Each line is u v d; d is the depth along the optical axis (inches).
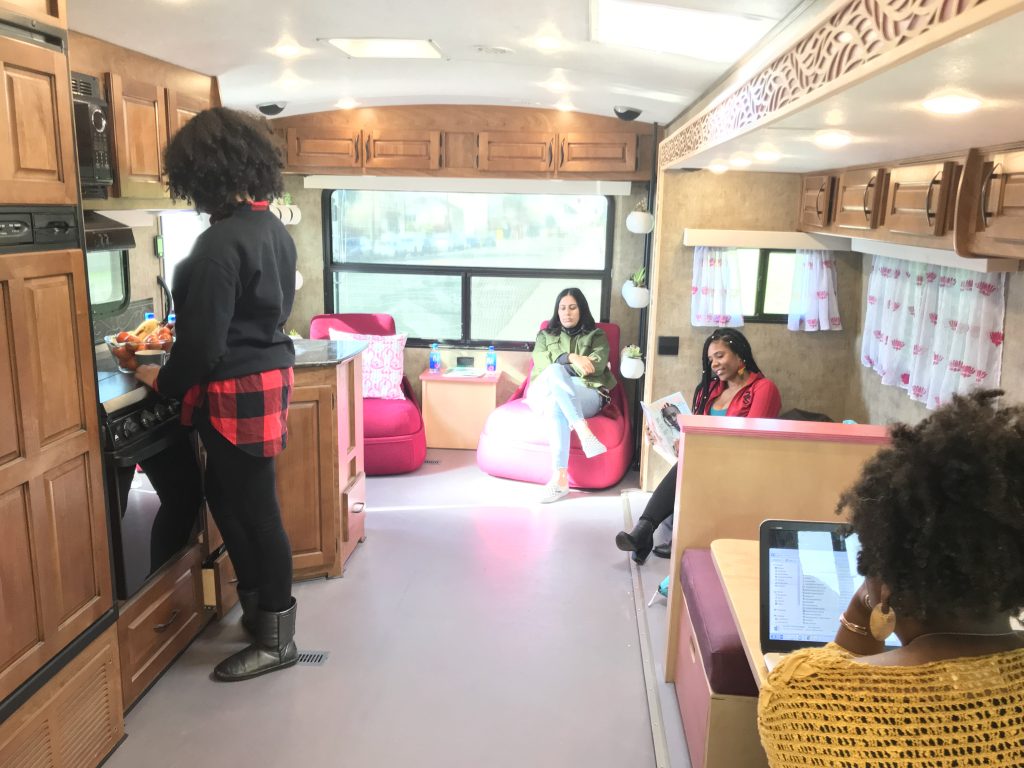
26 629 74.9
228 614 122.6
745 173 166.2
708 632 84.1
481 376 205.5
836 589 67.0
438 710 99.7
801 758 36.0
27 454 73.9
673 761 90.8
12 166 70.7
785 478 98.3
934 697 33.6
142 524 98.1
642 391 207.0
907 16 46.9
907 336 136.9
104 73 105.1
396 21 108.4
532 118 195.0
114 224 107.1
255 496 101.5
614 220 205.6
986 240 85.4
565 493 174.7
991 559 33.0
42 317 75.7
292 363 103.6
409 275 215.9
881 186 117.5
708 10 87.8
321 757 90.6
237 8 100.3
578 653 113.7
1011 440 34.2
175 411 105.1
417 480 186.2
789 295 172.6
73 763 83.1
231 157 91.9
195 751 91.1
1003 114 64.6
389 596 129.3
